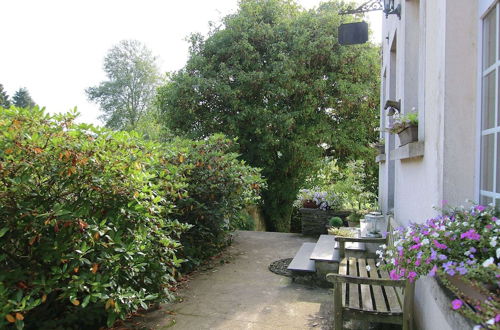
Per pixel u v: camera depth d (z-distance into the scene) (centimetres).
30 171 235
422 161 266
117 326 314
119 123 2781
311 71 932
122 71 2827
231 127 873
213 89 880
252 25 923
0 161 228
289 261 545
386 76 600
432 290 195
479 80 198
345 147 981
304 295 394
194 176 500
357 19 990
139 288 321
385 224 502
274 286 427
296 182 1003
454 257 159
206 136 933
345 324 319
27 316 271
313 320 329
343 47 917
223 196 527
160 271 326
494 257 147
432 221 191
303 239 720
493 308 109
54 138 243
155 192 316
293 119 877
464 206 204
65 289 239
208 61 941
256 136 916
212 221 530
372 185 1050
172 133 948
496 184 180
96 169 261
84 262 251
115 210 275
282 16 990
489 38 192
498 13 178
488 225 158
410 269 169
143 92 2838
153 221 317
